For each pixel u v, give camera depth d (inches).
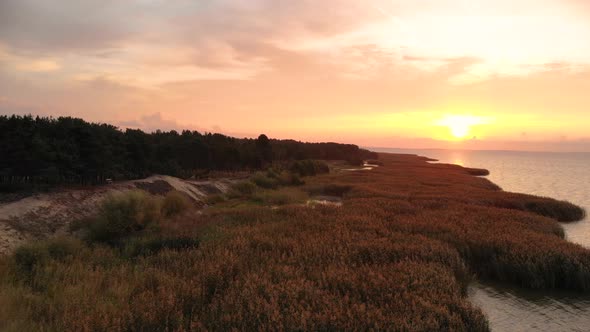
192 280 368.2
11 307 299.1
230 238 565.0
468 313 319.0
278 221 737.6
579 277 447.8
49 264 423.5
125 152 1171.9
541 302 418.0
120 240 573.6
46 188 786.8
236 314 288.8
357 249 500.4
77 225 655.8
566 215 1035.3
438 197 1138.7
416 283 376.8
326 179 1781.5
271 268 413.7
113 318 275.1
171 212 789.9
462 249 546.3
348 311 293.9
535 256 493.7
